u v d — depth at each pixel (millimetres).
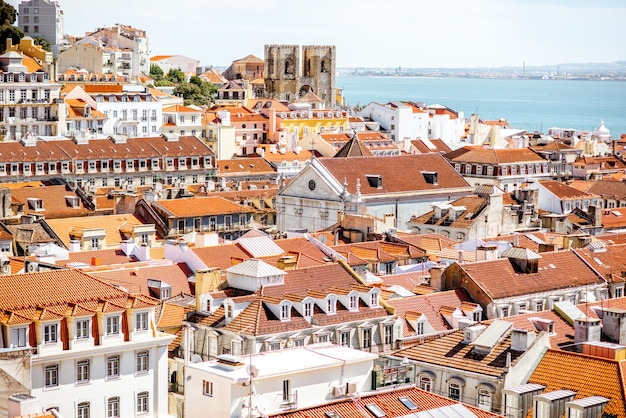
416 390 142250
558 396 139500
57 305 150500
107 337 152500
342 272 184375
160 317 173125
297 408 136000
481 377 150375
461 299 191000
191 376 140500
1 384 139500
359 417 134250
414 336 178875
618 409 138125
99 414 151750
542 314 171625
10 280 152125
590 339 161125
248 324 167875
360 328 175375
